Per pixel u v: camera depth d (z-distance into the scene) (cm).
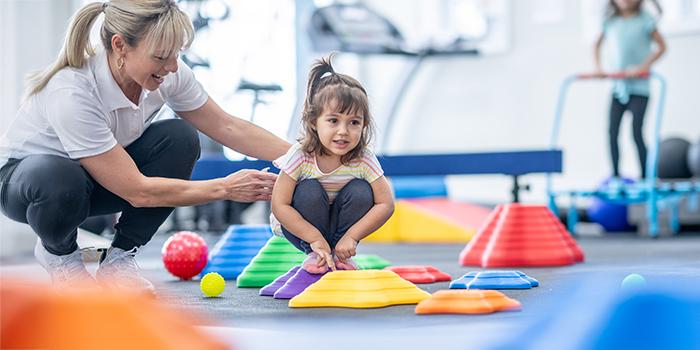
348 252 260
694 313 141
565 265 396
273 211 264
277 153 291
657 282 161
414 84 916
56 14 738
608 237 686
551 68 859
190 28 244
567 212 793
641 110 680
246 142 291
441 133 909
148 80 248
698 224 751
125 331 140
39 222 251
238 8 814
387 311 227
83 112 246
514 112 877
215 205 776
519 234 402
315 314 223
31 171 248
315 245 261
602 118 837
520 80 873
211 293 276
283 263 321
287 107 837
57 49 738
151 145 279
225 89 800
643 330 140
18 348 140
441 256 500
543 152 468
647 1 794
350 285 243
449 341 173
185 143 280
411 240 687
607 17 689
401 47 808
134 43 240
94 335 139
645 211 745
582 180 845
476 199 900
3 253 604
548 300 245
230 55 807
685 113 789
